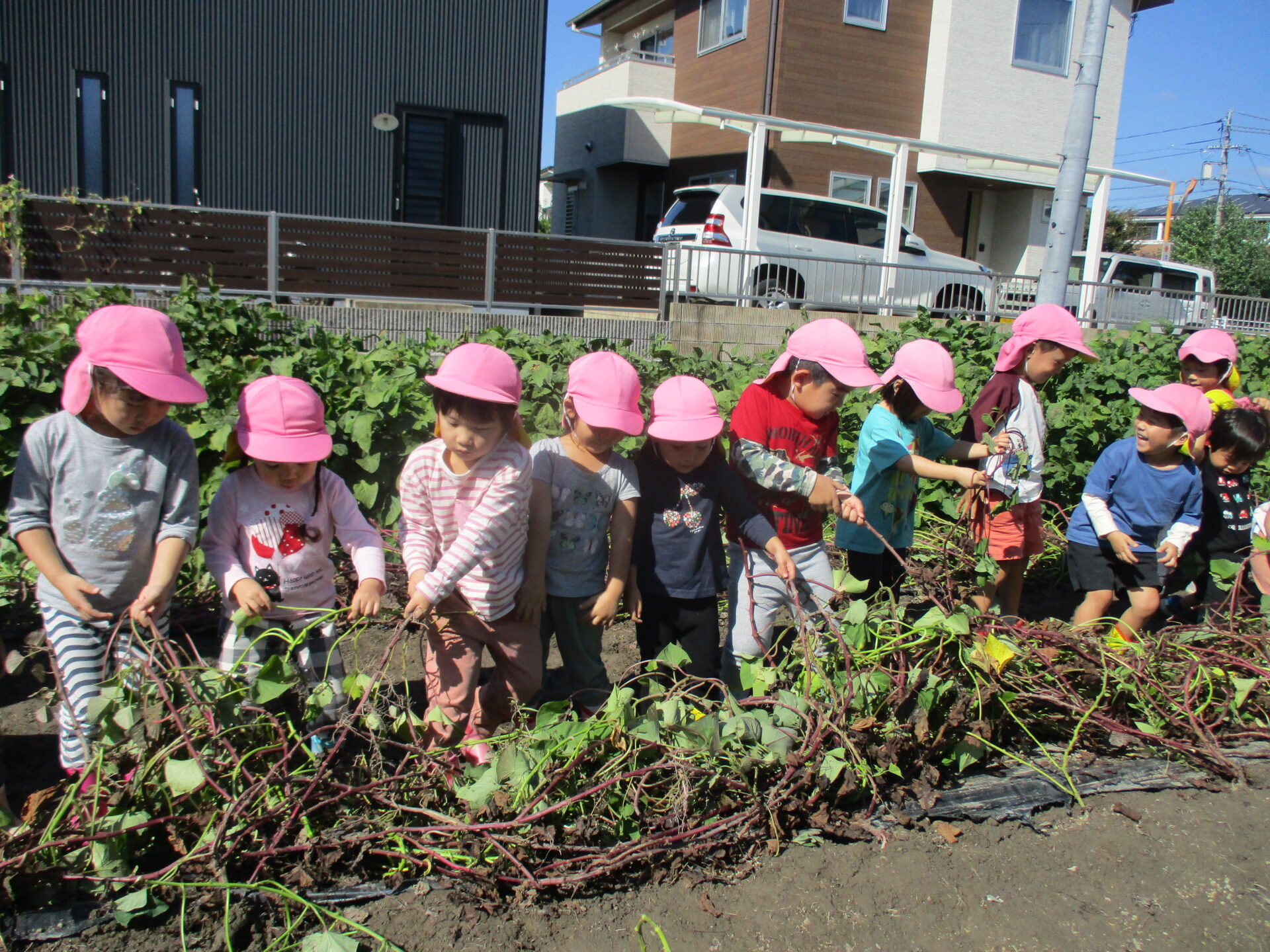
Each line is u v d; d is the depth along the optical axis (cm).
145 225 998
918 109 2084
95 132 1262
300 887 221
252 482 293
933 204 2147
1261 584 402
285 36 1334
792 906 232
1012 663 319
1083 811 286
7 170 1230
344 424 469
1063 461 677
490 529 278
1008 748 317
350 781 253
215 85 1309
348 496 307
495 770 241
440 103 1433
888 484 393
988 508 427
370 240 1095
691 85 2267
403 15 1389
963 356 794
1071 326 419
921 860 254
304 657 294
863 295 1442
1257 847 272
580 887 232
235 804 216
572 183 2659
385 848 237
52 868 214
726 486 328
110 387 249
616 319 1141
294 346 592
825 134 1586
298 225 1060
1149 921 238
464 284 1145
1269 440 451
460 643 305
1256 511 421
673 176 2352
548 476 310
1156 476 423
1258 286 4472
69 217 972
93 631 274
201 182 1323
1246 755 326
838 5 1964
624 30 2714
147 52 1269
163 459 276
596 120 2459
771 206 1560
